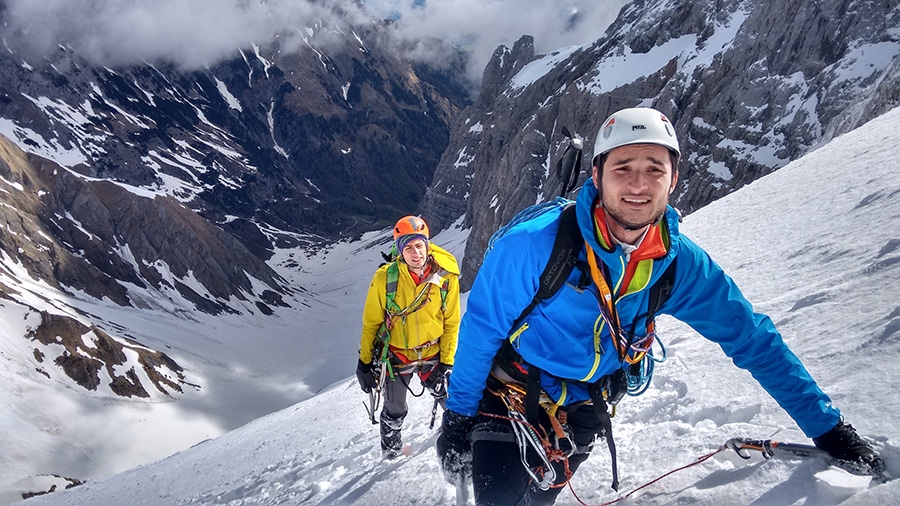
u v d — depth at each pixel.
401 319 4.66
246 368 112.62
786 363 2.27
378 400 4.95
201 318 125.38
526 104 107.94
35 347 83.00
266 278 157.12
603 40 95.94
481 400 2.62
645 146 1.94
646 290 2.29
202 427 84.69
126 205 137.00
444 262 4.61
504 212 77.12
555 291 2.22
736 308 2.31
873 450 2.09
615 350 2.38
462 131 156.12
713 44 54.38
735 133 42.56
